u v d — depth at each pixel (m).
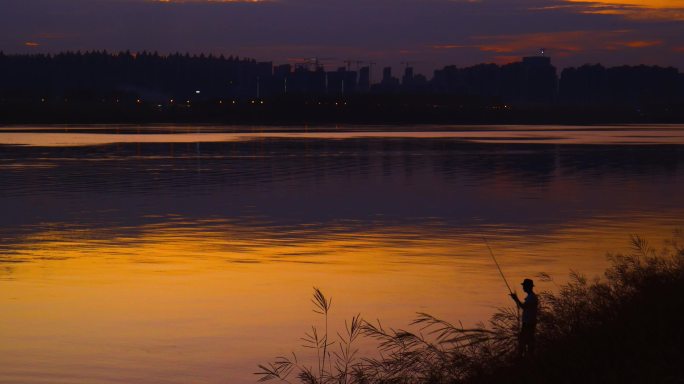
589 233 41.81
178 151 121.31
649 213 50.62
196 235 41.25
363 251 36.22
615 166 93.88
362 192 63.88
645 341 11.73
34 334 22.50
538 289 27.59
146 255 35.31
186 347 21.30
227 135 191.00
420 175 80.38
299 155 112.38
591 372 11.52
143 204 55.41
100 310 25.22
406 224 45.44
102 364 19.88
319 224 45.41
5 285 28.95
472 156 111.38
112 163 96.31
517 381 11.79
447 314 24.39
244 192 63.66
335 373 18.48
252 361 20.02
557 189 66.94
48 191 64.12
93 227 44.22
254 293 27.67
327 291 27.89
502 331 13.26
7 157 106.50
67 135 188.12
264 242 38.97
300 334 22.42
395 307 25.45
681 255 18.11
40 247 37.50
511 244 38.12
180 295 27.38
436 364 13.12
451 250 36.41
